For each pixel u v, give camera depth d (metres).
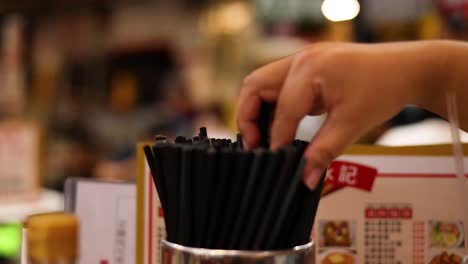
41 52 2.77
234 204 0.52
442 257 0.71
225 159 0.51
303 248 0.53
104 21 2.82
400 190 0.72
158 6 2.75
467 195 0.71
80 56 2.88
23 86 2.59
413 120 1.90
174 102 2.71
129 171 2.14
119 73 2.84
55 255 0.49
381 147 0.72
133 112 2.78
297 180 0.51
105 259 0.77
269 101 0.63
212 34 2.68
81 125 2.85
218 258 0.51
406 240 0.72
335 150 0.55
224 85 2.62
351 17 2.18
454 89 0.61
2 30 2.13
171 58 2.75
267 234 0.52
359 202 0.72
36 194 1.52
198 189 0.52
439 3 1.93
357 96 0.56
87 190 0.78
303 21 2.38
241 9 2.59
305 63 0.57
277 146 0.58
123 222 0.77
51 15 2.76
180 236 0.54
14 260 1.17
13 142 1.48
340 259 0.71
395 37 2.13
